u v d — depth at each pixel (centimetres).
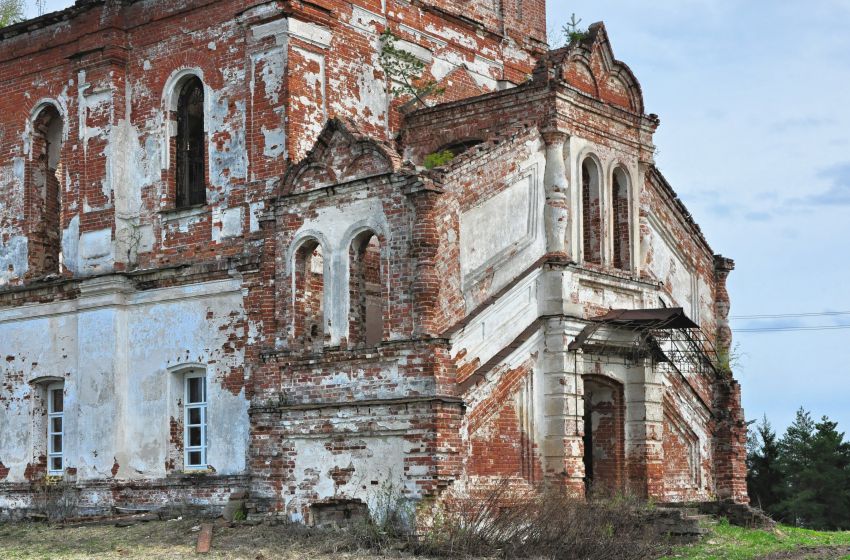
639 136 2506
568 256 2259
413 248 1988
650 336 2383
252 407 2169
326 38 2350
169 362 2400
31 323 2658
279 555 1869
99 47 2562
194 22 2448
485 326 2083
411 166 2036
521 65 2952
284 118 2266
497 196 2152
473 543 1847
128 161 2530
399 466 1956
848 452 3875
